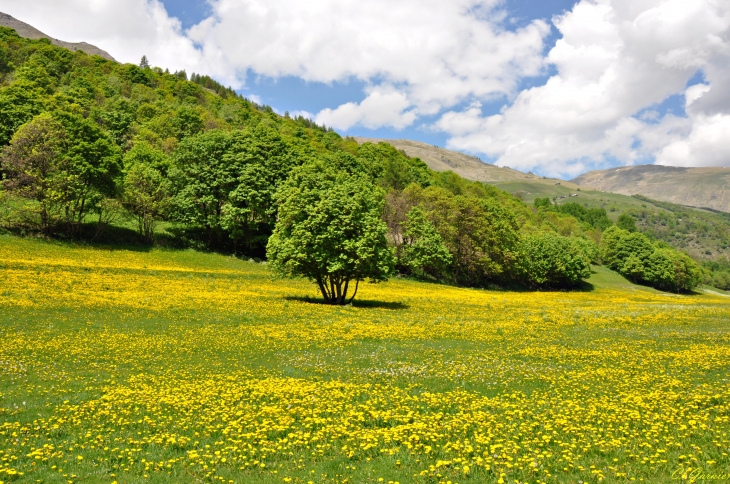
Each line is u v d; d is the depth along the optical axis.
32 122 69.12
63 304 35.97
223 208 84.06
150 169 82.94
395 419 14.45
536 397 16.84
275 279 66.50
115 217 77.69
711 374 20.73
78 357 22.83
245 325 33.88
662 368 21.92
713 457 11.22
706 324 43.09
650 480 10.04
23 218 64.56
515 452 11.48
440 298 64.81
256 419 14.56
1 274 43.50
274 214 88.00
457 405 15.93
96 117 124.19
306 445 12.47
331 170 97.06
